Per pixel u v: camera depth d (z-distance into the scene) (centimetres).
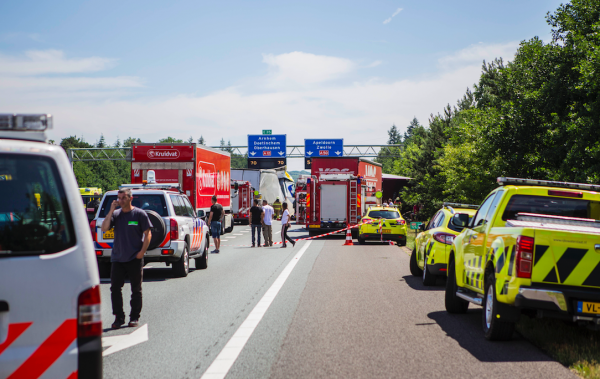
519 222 709
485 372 574
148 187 1564
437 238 1171
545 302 632
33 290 394
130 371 584
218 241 2069
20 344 390
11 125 405
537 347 684
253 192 4656
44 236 402
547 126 2303
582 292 632
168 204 1338
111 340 727
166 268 1591
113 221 829
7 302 389
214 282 1270
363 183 3269
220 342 709
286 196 5462
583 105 1989
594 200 776
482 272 764
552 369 585
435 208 4578
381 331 772
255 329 783
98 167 14325
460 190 3219
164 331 776
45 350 393
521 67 2480
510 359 627
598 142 1855
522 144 2433
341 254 1992
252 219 2355
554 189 777
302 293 1107
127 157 2341
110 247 1308
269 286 1202
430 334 755
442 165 4306
